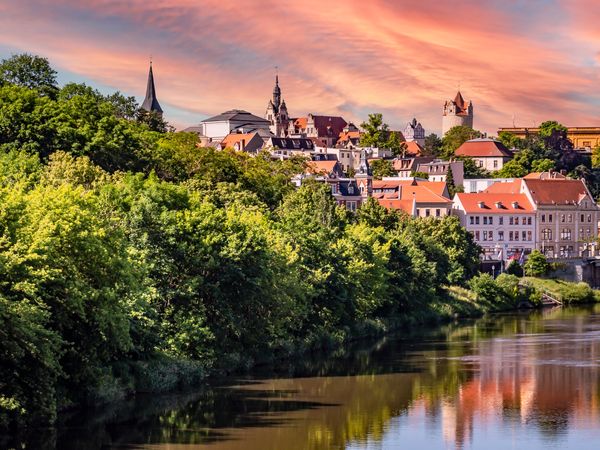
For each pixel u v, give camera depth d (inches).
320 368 4904.0
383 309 6943.9
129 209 4441.4
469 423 3740.2
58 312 3307.1
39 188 3614.7
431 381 4586.6
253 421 3666.3
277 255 4955.7
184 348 4266.7
